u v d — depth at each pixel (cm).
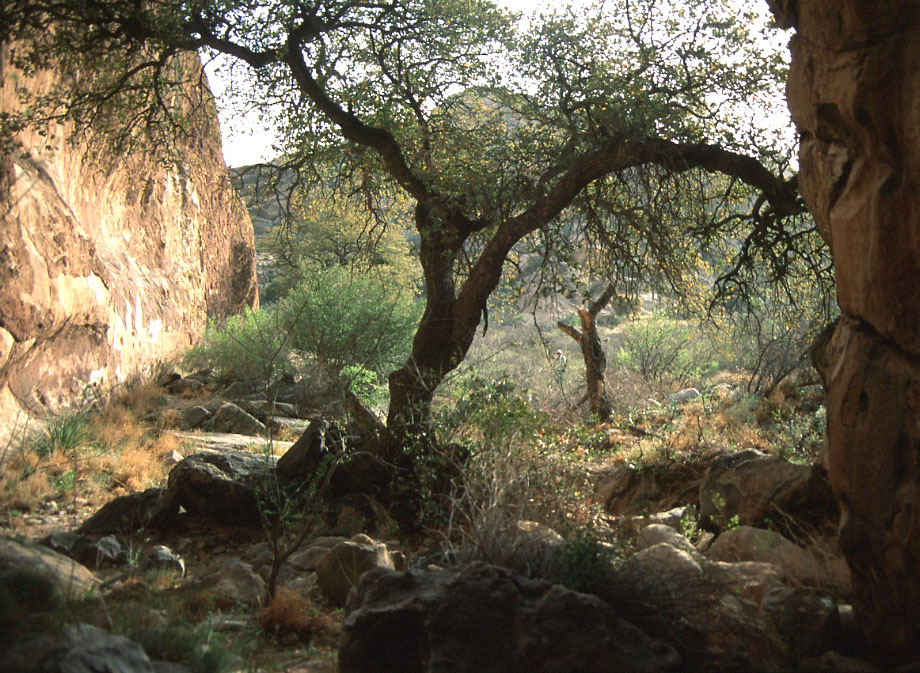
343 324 1667
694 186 838
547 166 793
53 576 384
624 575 380
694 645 349
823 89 378
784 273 789
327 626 461
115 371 1391
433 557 461
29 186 1039
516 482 490
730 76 743
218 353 1741
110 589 475
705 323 902
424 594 347
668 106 729
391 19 834
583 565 375
